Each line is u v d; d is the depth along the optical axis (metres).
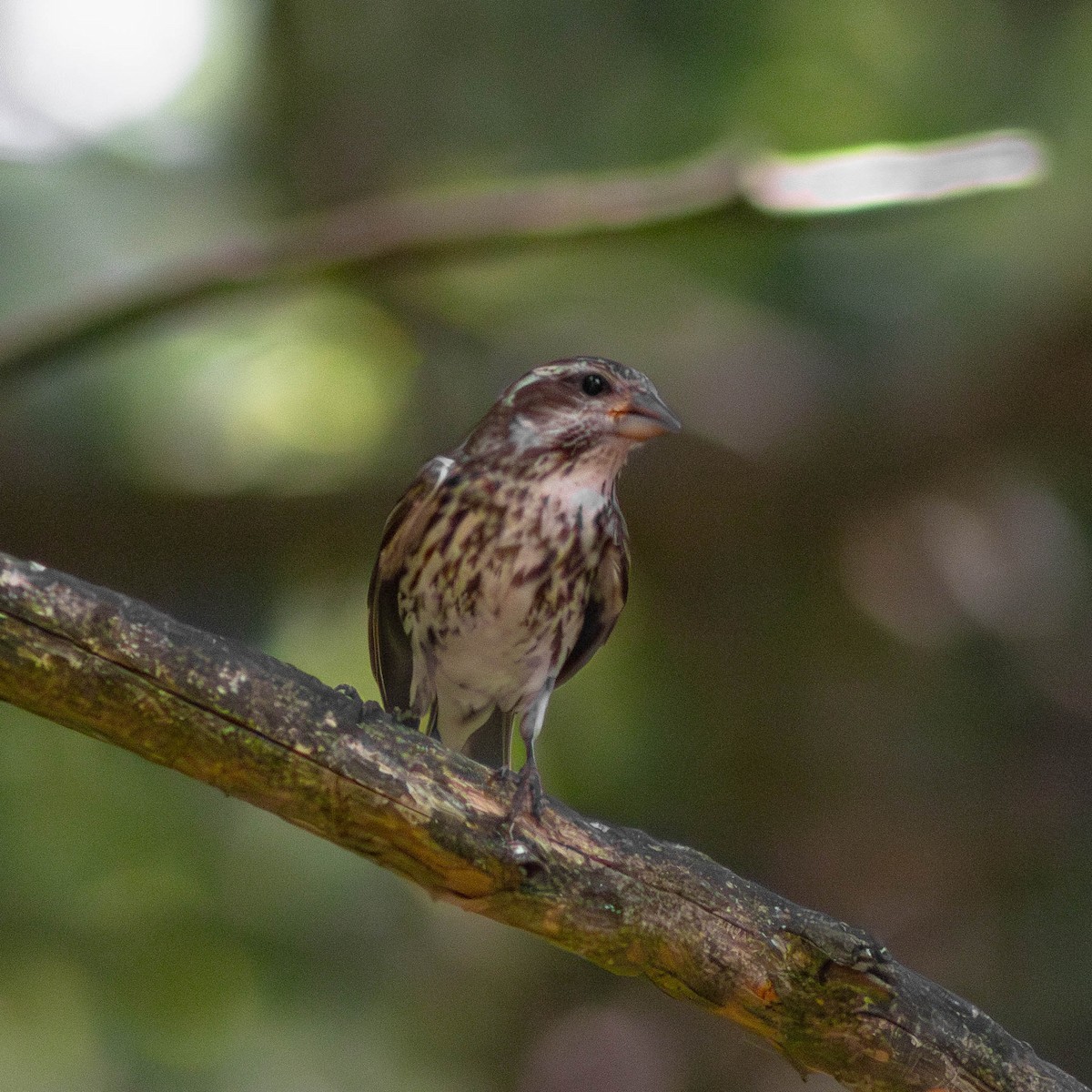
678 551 11.92
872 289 11.71
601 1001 11.30
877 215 9.16
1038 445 12.18
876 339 11.96
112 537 11.27
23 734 10.37
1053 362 11.61
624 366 8.11
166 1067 10.18
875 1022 6.05
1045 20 11.55
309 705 5.68
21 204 11.18
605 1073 11.05
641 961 6.05
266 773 5.68
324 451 11.28
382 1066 10.56
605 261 11.40
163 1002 10.27
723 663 11.78
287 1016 10.48
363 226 9.41
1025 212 11.77
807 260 11.53
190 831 10.49
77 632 5.45
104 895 10.33
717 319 11.73
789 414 11.90
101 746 10.43
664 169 11.20
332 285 9.73
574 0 11.43
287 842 10.61
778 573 12.01
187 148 11.57
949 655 12.04
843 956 6.00
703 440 11.74
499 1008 11.11
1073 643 12.04
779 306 11.66
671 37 11.26
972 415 11.81
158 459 11.22
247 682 5.62
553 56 11.48
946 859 11.40
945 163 9.08
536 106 11.51
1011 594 12.16
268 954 10.49
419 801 5.78
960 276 11.86
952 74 11.43
